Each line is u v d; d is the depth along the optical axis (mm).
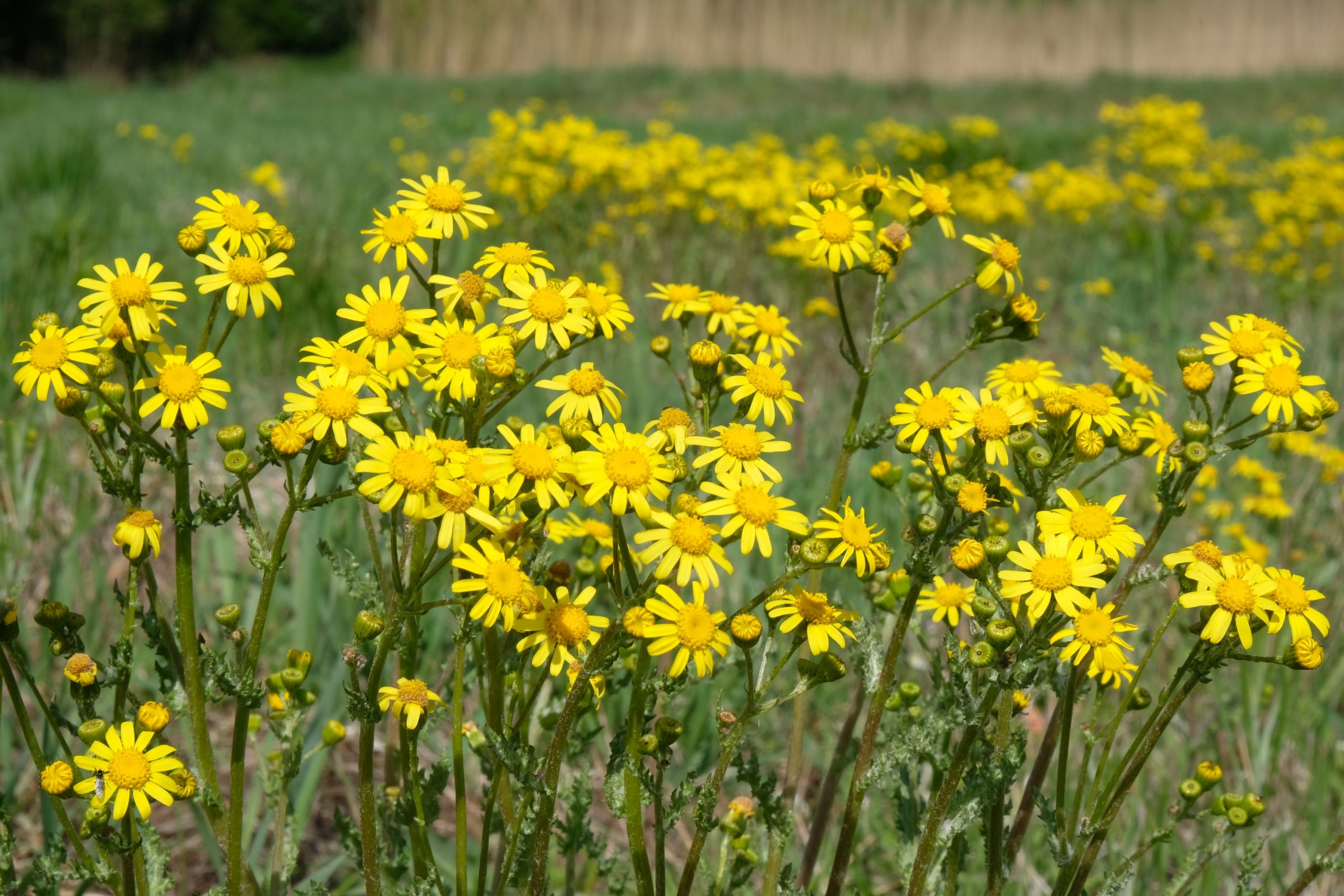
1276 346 2250
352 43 32156
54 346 1794
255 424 4668
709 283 6547
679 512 1858
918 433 2020
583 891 2889
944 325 6555
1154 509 4227
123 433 1842
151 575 1965
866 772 2055
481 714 2941
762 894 2258
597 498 1729
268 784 2240
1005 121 20016
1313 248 8266
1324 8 28656
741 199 6621
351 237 6883
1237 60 28719
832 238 2402
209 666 1718
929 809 2002
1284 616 1826
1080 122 19547
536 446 1766
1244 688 3484
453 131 15039
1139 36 28484
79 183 7828
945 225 2504
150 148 11414
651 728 3279
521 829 2033
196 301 5441
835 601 2338
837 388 5398
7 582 3600
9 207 7332
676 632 1732
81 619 1874
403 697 1882
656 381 4930
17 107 16578
